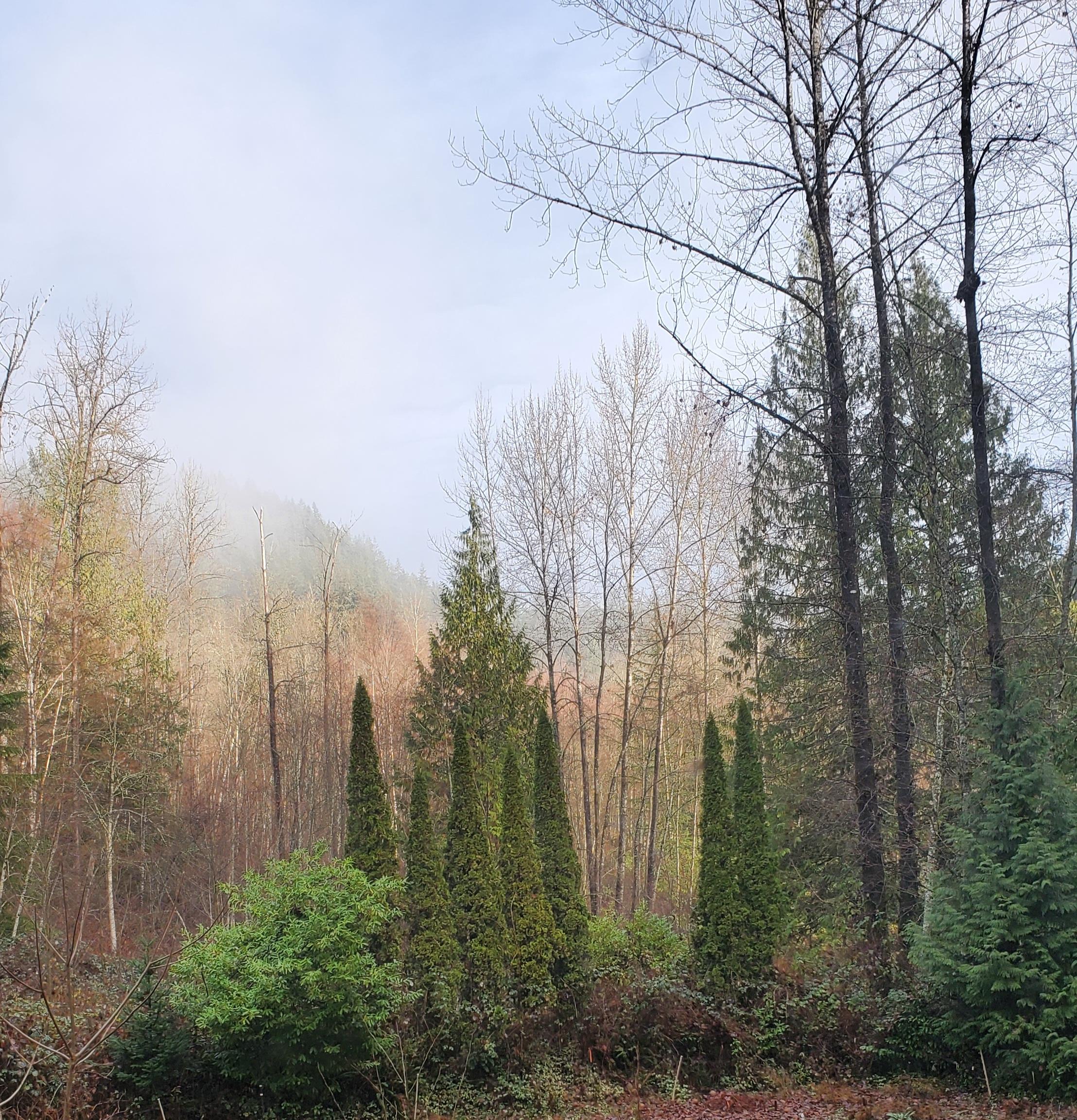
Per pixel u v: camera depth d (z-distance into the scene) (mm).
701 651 29047
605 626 25859
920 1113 8562
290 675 39188
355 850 11016
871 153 11508
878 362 14727
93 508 24609
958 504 14914
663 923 13719
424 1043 9898
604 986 11531
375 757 11438
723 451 24281
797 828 18188
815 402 12812
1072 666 14422
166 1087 8555
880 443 13453
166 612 32500
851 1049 10438
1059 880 9289
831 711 17484
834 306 11953
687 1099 9844
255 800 34000
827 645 17422
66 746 20406
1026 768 9906
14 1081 7734
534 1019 10906
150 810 23734
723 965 11734
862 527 17703
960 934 9812
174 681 28750
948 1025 9945
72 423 22016
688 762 29828
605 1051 10680
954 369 15172
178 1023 9070
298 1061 8727
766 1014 10883
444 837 13000
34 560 20703
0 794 14461
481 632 22938
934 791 14586
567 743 31453
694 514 25703
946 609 13164
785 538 20953
